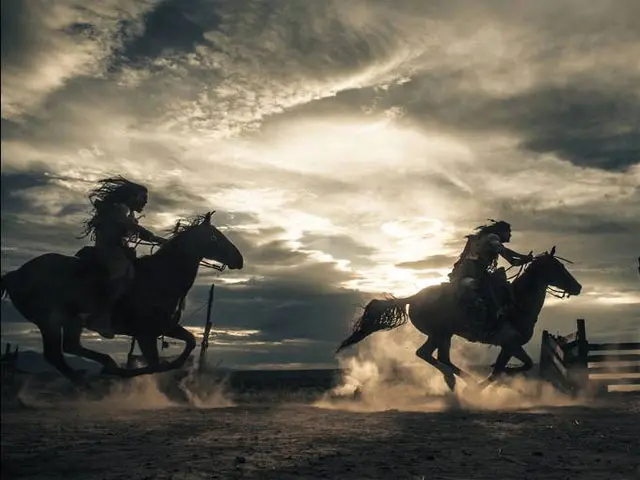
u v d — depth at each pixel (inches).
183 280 378.9
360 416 323.9
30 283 353.4
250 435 250.8
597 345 498.3
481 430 268.8
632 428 272.8
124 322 370.0
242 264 391.9
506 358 404.8
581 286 403.2
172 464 189.3
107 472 177.5
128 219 367.2
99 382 398.6
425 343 418.6
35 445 223.6
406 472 180.2
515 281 411.8
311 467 186.2
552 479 172.2
